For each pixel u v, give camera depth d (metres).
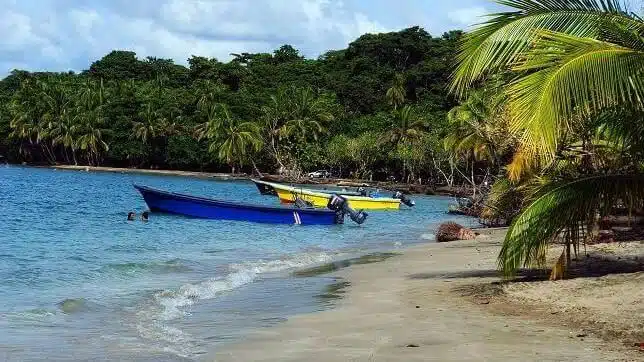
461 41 9.75
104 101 107.81
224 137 92.38
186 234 27.34
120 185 69.50
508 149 28.78
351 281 14.62
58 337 9.02
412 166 85.31
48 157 112.75
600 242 18.61
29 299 12.37
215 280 14.77
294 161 92.94
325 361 7.62
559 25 9.73
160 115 102.69
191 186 74.12
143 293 13.08
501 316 9.90
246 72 122.56
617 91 8.97
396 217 41.91
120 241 24.12
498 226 32.56
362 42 126.38
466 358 7.52
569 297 10.95
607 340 8.25
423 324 9.52
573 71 8.75
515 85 8.93
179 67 133.50
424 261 18.09
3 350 8.18
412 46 122.00
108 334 9.25
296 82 112.94
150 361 7.69
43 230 27.75
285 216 33.75
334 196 34.97
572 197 11.12
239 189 70.31
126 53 138.12
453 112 51.56
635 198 11.08
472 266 16.42
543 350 7.79
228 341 8.77
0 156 114.94
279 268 17.20
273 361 7.67
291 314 10.83
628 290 11.02
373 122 96.00
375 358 7.66
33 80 110.25
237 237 26.73
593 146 15.05
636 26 9.79
